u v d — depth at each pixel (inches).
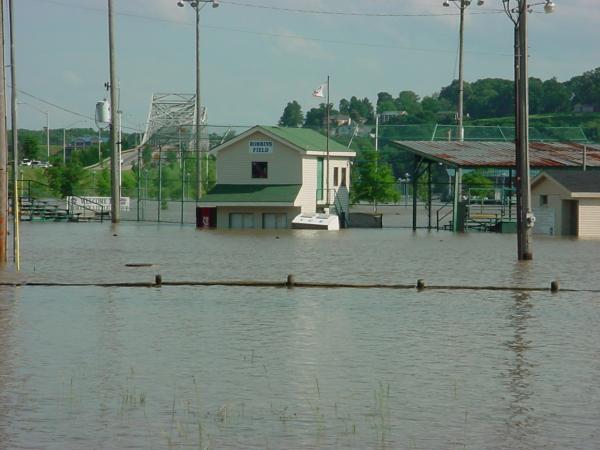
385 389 1633.9
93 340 2057.1
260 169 7278.5
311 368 1792.6
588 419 1461.6
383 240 5629.9
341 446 1330.0
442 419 1459.2
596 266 3831.2
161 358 1870.1
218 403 1535.4
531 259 4094.5
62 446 1321.4
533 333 2181.3
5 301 2655.0
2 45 3467.0
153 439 1354.6
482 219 7519.7
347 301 2706.7
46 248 4643.2
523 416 1476.4
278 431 1393.9
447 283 3169.3
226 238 5679.1
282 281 3122.5
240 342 2044.8
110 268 3585.1
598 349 1989.4
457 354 1930.4
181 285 3048.7
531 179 6624.0
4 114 3563.0
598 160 7130.9
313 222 6924.2
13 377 1699.1
